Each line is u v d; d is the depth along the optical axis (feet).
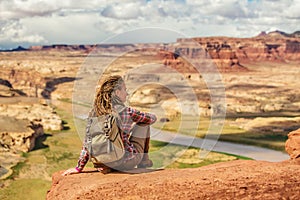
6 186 96.58
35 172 109.60
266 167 14.70
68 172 17.01
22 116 179.32
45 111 195.21
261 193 12.55
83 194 13.56
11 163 116.67
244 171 14.29
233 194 12.51
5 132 140.15
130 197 12.92
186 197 12.49
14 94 260.42
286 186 12.91
